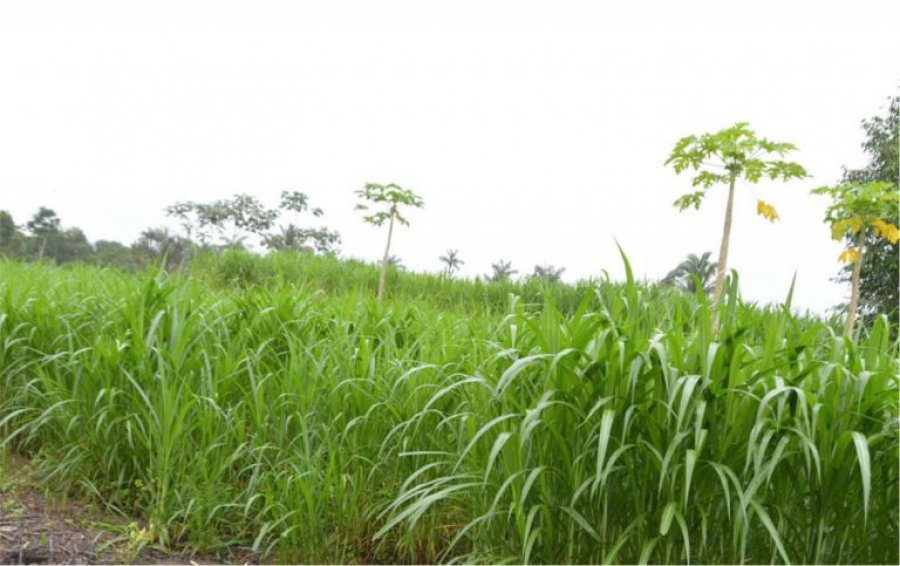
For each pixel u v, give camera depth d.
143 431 3.49
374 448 3.41
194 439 3.78
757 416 2.23
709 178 6.61
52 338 4.41
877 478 2.35
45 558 2.89
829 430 2.33
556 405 2.55
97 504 3.59
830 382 2.46
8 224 18.84
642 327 3.08
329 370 3.65
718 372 2.38
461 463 3.11
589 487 2.55
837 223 6.28
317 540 3.14
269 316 4.55
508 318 3.04
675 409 2.44
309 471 3.23
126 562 2.95
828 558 2.39
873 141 11.31
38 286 5.15
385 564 3.21
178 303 4.02
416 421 3.35
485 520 2.79
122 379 3.71
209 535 3.23
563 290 11.14
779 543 2.14
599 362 2.46
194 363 3.83
